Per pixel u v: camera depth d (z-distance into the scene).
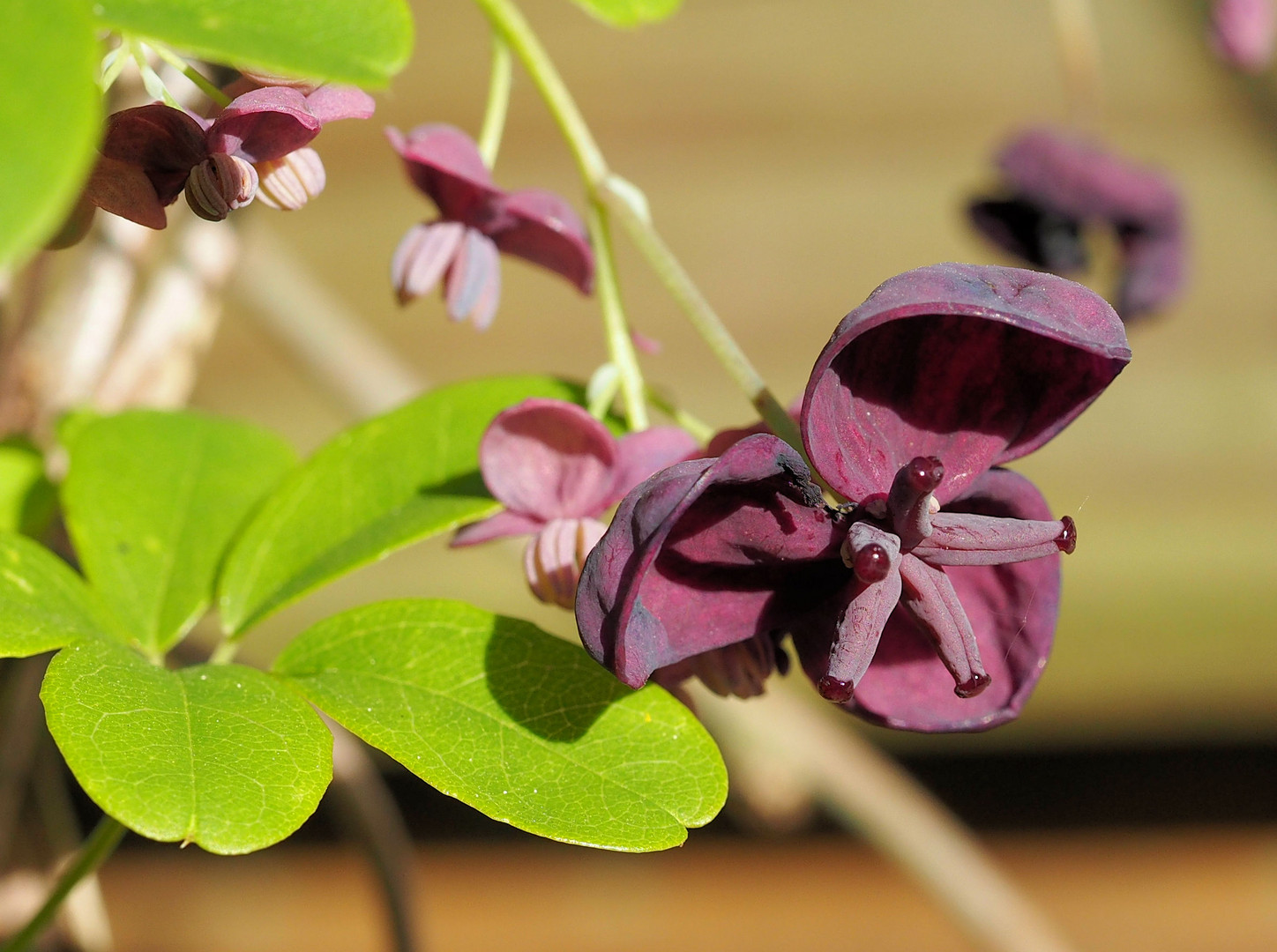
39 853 0.28
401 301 0.24
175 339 0.28
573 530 0.23
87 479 0.24
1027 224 0.32
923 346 0.22
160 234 0.28
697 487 0.21
